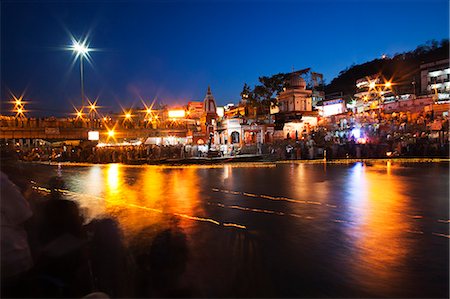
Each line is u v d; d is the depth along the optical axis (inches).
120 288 159.0
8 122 1636.3
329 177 658.2
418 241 253.4
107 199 452.4
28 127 1691.7
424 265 207.3
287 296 166.6
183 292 165.3
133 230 287.7
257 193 482.6
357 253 230.2
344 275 193.6
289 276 190.7
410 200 409.7
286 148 1279.5
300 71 2180.1
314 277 189.6
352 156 1186.0
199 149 1454.2
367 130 1343.5
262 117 2038.6
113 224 187.9
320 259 218.5
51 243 148.3
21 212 137.1
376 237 265.3
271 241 256.7
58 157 1647.4
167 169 973.2
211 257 219.3
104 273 162.4
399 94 2224.4
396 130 1298.0
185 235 271.1
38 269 142.5
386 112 1756.9
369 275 193.5
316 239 261.6
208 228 295.1
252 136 1695.4
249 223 312.3
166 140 2066.9
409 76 2623.0
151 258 187.0
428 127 1252.5
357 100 2399.1
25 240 139.7
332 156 1197.7
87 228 186.2
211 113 2196.1
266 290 173.0
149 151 1446.9
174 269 179.9
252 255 224.5
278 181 614.5
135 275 169.9
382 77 2603.3
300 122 1819.6
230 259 216.4
